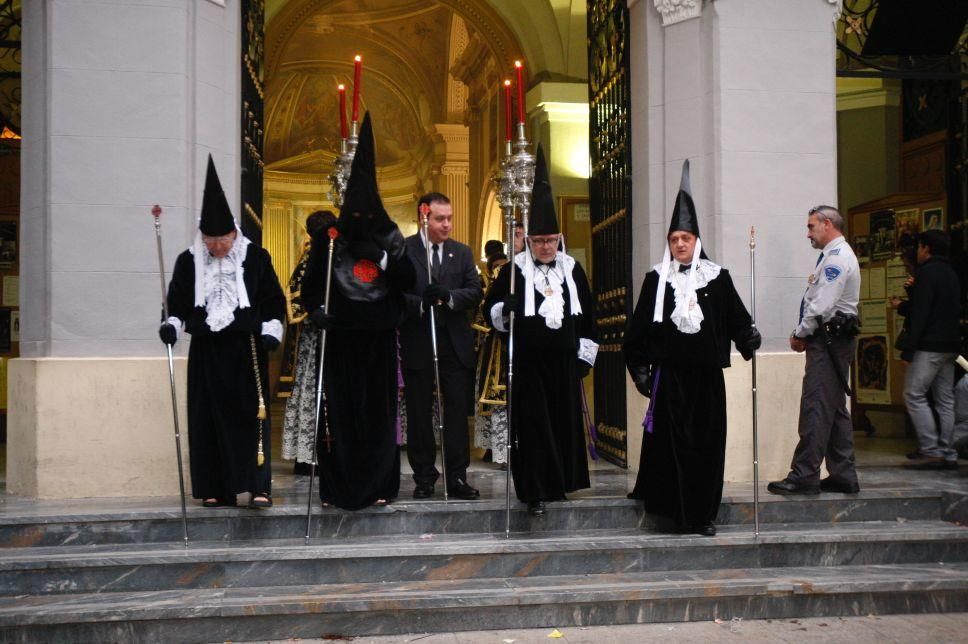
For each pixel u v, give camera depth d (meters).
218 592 4.70
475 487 6.09
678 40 6.59
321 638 4.50
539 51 11.98
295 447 6.76
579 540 5.09
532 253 5.51
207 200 5.19
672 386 5.34
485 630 4.61
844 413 5.82
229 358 5.25
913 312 6.95
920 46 7.69
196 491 5.26
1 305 10.09
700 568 5.16
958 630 4.61
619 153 7.28
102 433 5.86
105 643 4.37
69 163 5.95
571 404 5.41
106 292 5.96
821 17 6.56
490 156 15.35
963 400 6.82
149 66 6.03
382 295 5.28
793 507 5.66
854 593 4.85
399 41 19.28
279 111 23.42
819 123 6.55
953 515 5.73
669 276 5.43
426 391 5.66
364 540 5.18
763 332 6.43
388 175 23.42
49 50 5.95
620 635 4.54
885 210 9.60
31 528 5.07
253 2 7.09
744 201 6.45
